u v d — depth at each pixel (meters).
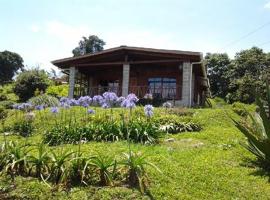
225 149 10.31
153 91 26.50
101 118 13.15
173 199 6.58
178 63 24.59
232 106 21.73
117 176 7.03
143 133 11.09
